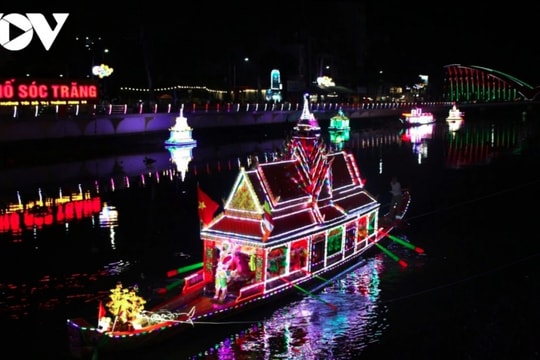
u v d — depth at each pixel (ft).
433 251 65.82
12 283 56.54
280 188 49.47
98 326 41.04
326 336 44.80
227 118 196.03
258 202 46.50
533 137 196.75
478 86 388.57
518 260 62.69
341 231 56.24
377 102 294.05
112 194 99.96
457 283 55.72
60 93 148.46
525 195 98.22
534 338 44.98
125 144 160.35
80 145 147.13
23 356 42.19
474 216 83.35
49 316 48.91
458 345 43.75
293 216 49.80
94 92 157.07
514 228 76.07
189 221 80.89
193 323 42.52
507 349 43.47
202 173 123.54
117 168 129.39
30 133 135.95
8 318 48.57
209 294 47.19
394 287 54.54
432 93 400.67
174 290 53.42
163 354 41.29
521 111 371.97
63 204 91.91
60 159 140.56
